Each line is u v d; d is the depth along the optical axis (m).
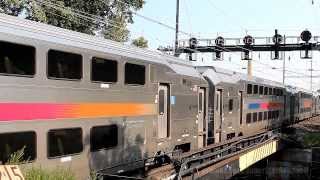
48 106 11.12
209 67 23.92
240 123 28.11
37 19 25.47
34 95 10.70
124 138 14.38
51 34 11.52
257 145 25.84
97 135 13.02
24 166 9.98
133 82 14.86
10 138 9.99
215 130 23.00
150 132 16.02
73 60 12.05
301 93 50.72
